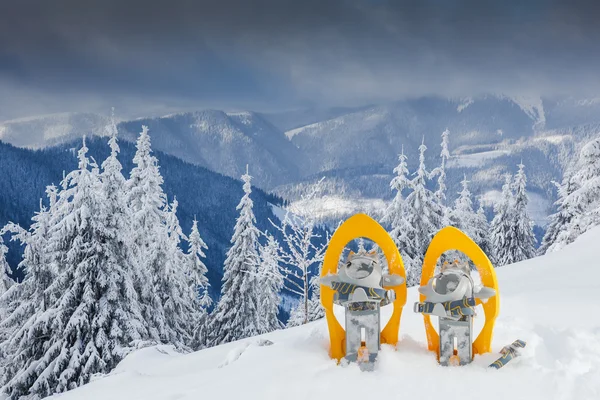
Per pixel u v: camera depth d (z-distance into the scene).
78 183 19.53
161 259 27.41
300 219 17.02
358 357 4.50
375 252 4.81
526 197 41.78
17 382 18.59
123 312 19.23
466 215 35.84
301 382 4.32
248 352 5.43
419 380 4.21
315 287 20.11
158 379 5.86
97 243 19.33
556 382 4.08
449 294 4.41
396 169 27.23
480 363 4.47
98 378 7.20
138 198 27.41
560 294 6.61
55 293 19.73
